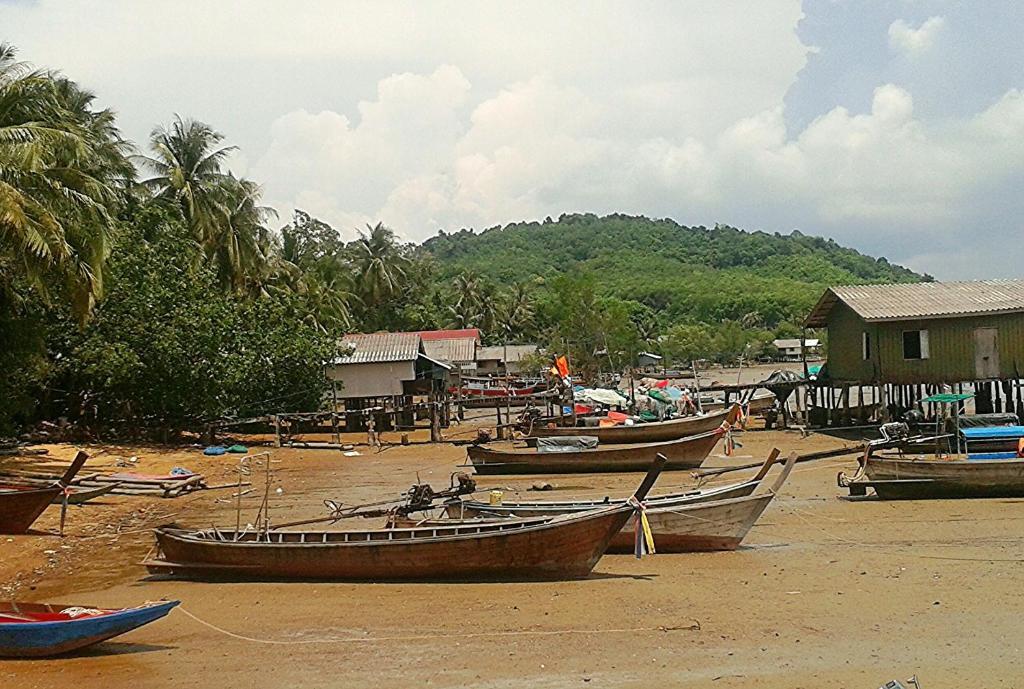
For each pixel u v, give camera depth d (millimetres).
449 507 18266
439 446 39375
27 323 30062
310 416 40062
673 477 28156
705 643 11898
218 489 27609
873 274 191625
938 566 15828
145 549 18906
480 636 12422
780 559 16656
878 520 20047
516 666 11156
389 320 86688
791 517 20703
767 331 127750
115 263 34094
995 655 11125
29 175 25000
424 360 53000
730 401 51906
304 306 51969
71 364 34469
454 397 53969
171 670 11219
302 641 12391
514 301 104312
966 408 45000
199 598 14906
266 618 13586
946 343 36125
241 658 11688
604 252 197000
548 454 29438
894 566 15898
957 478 21984
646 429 35531
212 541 15953
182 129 47406
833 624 12641
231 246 48156
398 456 36375
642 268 177250
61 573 16969
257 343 41188
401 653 11789
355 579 15609
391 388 48531
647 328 122062
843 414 41688
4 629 11469
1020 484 21844
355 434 46594
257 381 41750
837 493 23891
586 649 11750
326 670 11164
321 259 74250
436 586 15164
